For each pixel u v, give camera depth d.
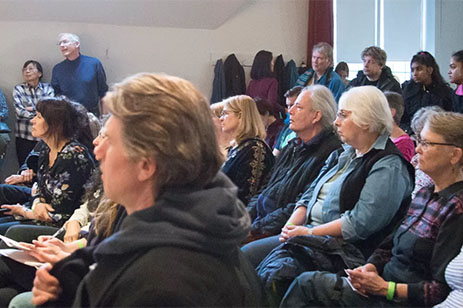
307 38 6.34
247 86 6.23
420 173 2.49
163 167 0.93
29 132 5.50
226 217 0.93
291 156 2.77
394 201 2.10
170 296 0.86
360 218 2.10
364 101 2.20
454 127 1.80
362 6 6.50
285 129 4.02
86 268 1.08
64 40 5.47
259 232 2.54
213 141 0.97
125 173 0.96
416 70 4.25
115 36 6.01
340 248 2.04
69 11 5.79
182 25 6.09
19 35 5.82
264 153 2.85
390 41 6.53
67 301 1.08
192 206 0.92
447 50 6.42
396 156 2.17
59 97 2.80
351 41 6.52
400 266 1.87
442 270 1.73
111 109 0.95
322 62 4.75
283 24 6.34
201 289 0.89
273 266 1.99
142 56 6.07
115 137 0.96
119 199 1.00
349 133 2.23
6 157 5.81
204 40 6.18
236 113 2.93
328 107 2.67
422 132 1.85
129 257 0.91
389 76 4.52
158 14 5.94
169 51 6.11
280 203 2.62
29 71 5.51
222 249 0.94
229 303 0.95
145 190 0.98
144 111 0.92
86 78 5.54
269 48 6.32
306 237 2.08
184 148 0.92
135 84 0.95
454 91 4.30
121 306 0.88
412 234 1.85
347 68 5.71
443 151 1.80
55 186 2.67
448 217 1.75
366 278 1.82
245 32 6.26
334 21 6.50
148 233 0.91
